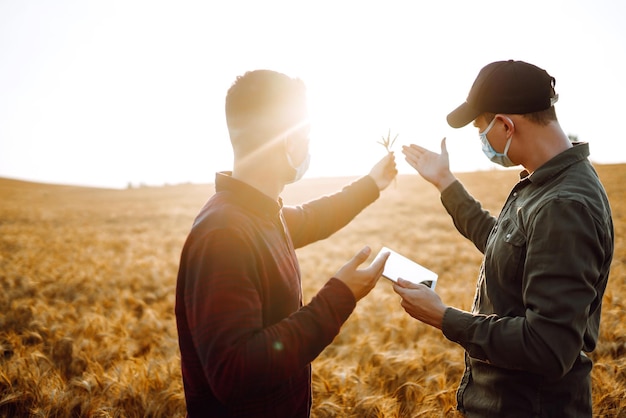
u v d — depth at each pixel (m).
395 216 28.12
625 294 7.46
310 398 2.03
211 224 1.57
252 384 1.42
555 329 1.62
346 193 2.56
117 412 3.77
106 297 8.98
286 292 1.75
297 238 2.36
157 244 20.06
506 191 34.59
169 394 3.89
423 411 3.55
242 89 1.67
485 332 1.77
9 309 7.66
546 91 1.88
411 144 2.71
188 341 1.74
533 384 1.88
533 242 1.74
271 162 1.74
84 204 47.97
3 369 4.46
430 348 5.12
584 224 1.67
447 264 13.05
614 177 39.78
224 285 1.47
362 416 3.71
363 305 7.52
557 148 1.90
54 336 6.00
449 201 2.58
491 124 1.97
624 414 3.53
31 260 14.05
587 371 1.96
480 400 2.04
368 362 4.79
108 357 5.20
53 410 3.79
